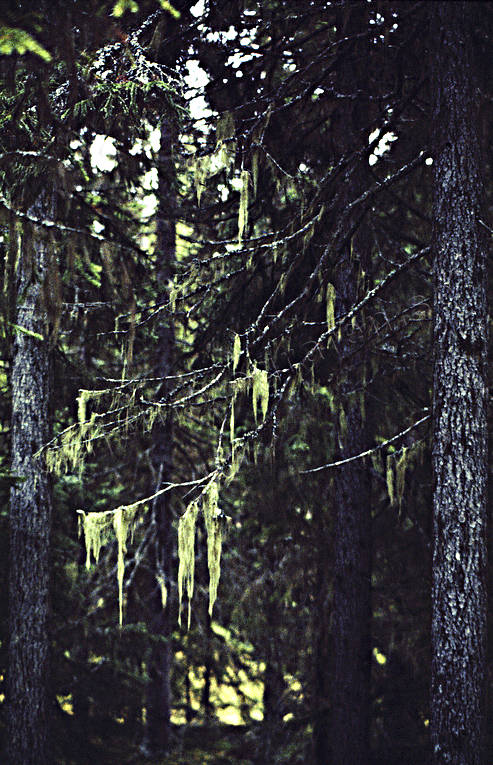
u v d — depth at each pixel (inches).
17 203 291.0
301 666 626.8
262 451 479.8
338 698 428.1
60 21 202.1
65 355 447.5
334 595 434.3
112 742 528.1
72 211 369.4
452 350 280.4
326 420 455.5
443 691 277.1
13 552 400.2
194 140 380.2
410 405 435.8
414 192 403.5
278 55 341.7
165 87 295.9
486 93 308.0
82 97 295.1
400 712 464.4
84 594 552.1
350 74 381.1
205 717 815.1
